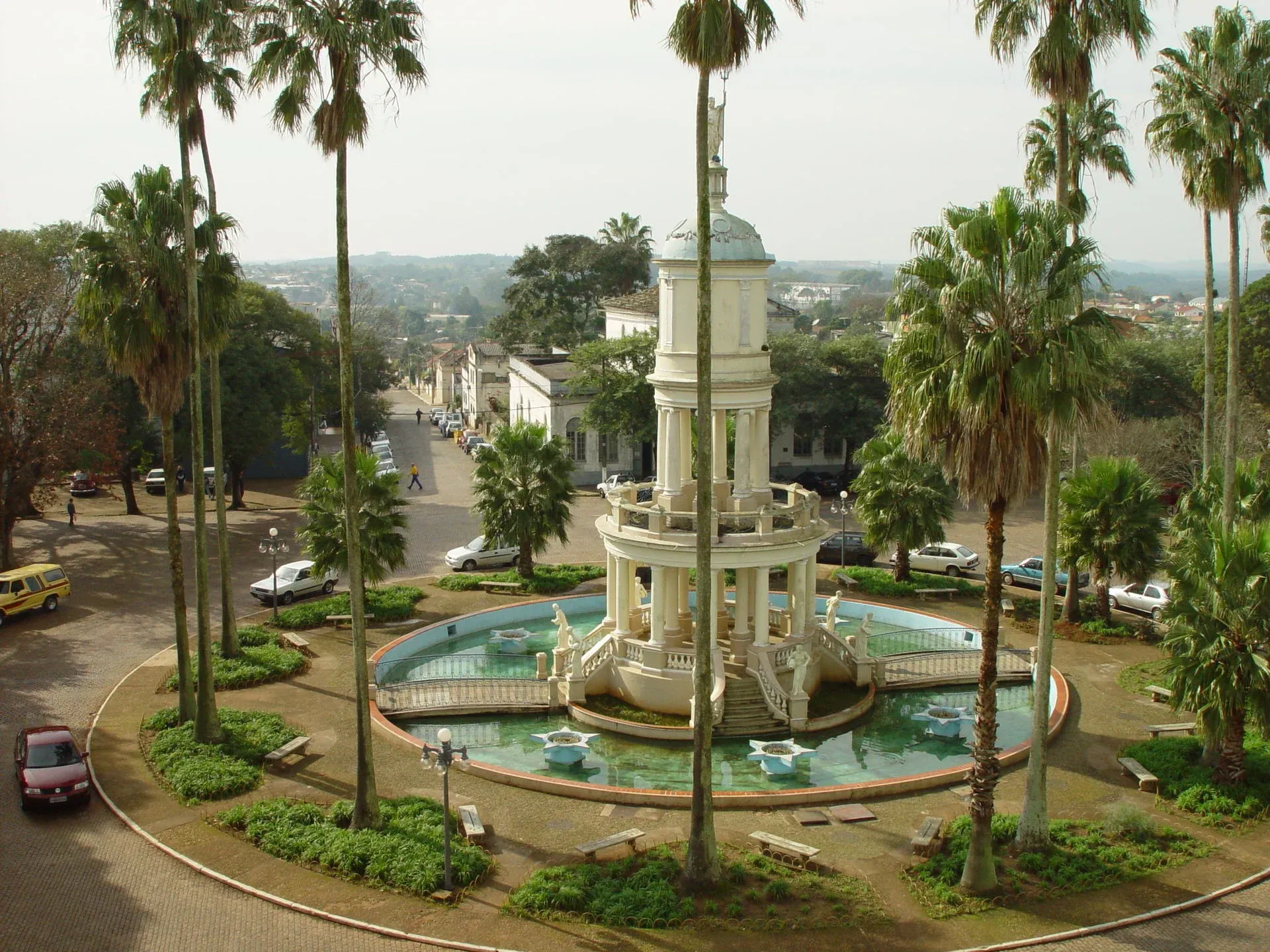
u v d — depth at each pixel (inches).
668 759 1186.6
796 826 970.7
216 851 906.1
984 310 818.2
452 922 796.6
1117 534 1529.3
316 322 3395.7
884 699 1389.0
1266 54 1206.9
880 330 5438.0
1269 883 861.2
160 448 3068.4
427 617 1684.3
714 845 852.6
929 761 1186.6
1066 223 822.5
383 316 7244.1
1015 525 2463.1
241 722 1192.2
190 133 1286.9
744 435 1350.9
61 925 784.9
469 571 1996.8
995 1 946.7
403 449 3956.7
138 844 922.1
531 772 1148.5
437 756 852.0
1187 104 1231.5
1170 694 1120.2
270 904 824.9
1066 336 791.1
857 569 1942.7
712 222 1315.2
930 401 809.5
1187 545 1109.7
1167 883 858.8
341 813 961.5
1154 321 4392.2
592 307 4532.5
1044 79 938.1
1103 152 1373.0
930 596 1792.6
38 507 2033.7
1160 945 772.6
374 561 1653.5
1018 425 796.0
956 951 761.0
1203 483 1397.6
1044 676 895.7
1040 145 1384.1
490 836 947.3
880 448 1881.2
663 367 1349.7
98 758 1106.7
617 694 1348.4
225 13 1088.8
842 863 898.7
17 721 1207.6
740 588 1363.2
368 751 942.4
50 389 2000.5
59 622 1610.5
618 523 1346.0
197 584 1138.7
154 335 1158.3
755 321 1337.4
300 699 1307.8
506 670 1485.0
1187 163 1259.8
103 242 1165.7
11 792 1022.4
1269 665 984.9
